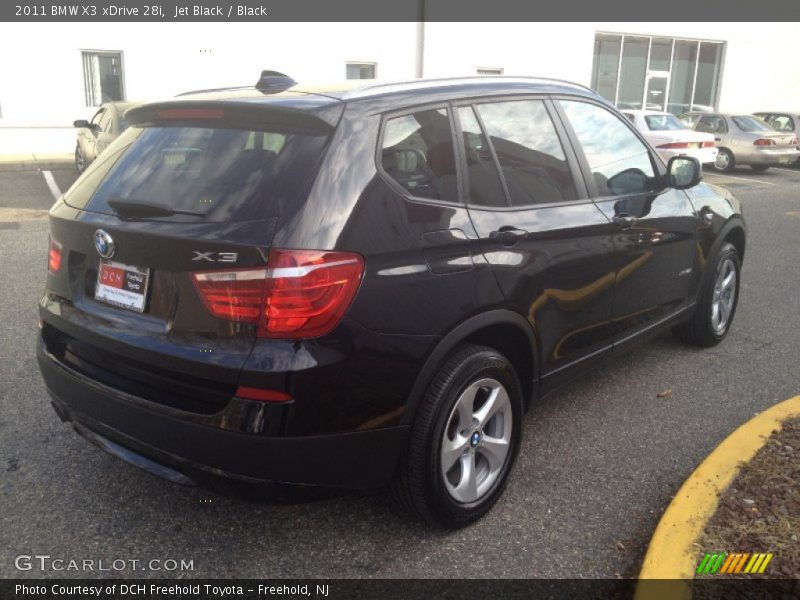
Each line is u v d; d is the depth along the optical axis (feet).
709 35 79.05
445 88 10.91
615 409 14.55
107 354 9.83
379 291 8.97
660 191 14.88
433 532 10.52
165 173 9.78
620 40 73.97
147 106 10.69
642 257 13.79
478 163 10.85
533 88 12.37
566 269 11.76
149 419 9.11
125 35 52.29
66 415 10.62
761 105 85.20
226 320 8.59
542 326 11.44
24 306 19.97
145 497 11.19
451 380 9.75
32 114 51.80
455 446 10.08
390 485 9.87
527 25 65.67
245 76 55.11
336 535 10.41
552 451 12.87
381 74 59.41
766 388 15.57
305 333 8.48
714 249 16.56
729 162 61.52
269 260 8.41
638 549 10.18
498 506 11.18
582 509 11.12
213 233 8.67
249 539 10.29
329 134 9.18
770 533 9.85
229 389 8.64
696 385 15.70
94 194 10.37
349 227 8.84
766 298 22.43
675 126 55.01
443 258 9.75
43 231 29.94
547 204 11.75
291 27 55.52
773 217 37.99
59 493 11.23
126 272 9.57
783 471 11.23
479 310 10.11
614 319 13.37
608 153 13.60
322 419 8.62
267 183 8.91
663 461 12.56
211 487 8.96
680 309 15.85
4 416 13.57
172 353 8.87
